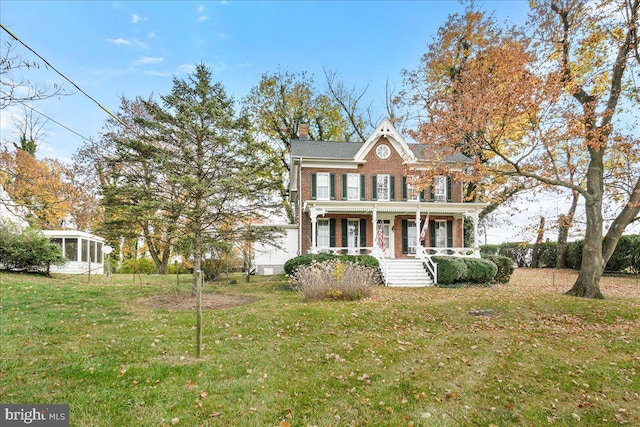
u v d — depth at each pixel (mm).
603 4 11641
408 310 10125
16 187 22969
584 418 4285
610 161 14680
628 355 6656
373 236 20703
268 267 25672
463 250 20750
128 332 7535
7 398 4445
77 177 26875
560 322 9422
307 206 20547
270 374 5422
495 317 9773
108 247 20656
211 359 6000
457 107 12273
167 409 4258
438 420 4156
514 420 4203
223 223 13438
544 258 27969
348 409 4371
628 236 21266
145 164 12289
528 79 10336
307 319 8820
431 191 22703
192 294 12773
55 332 7453
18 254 17156
